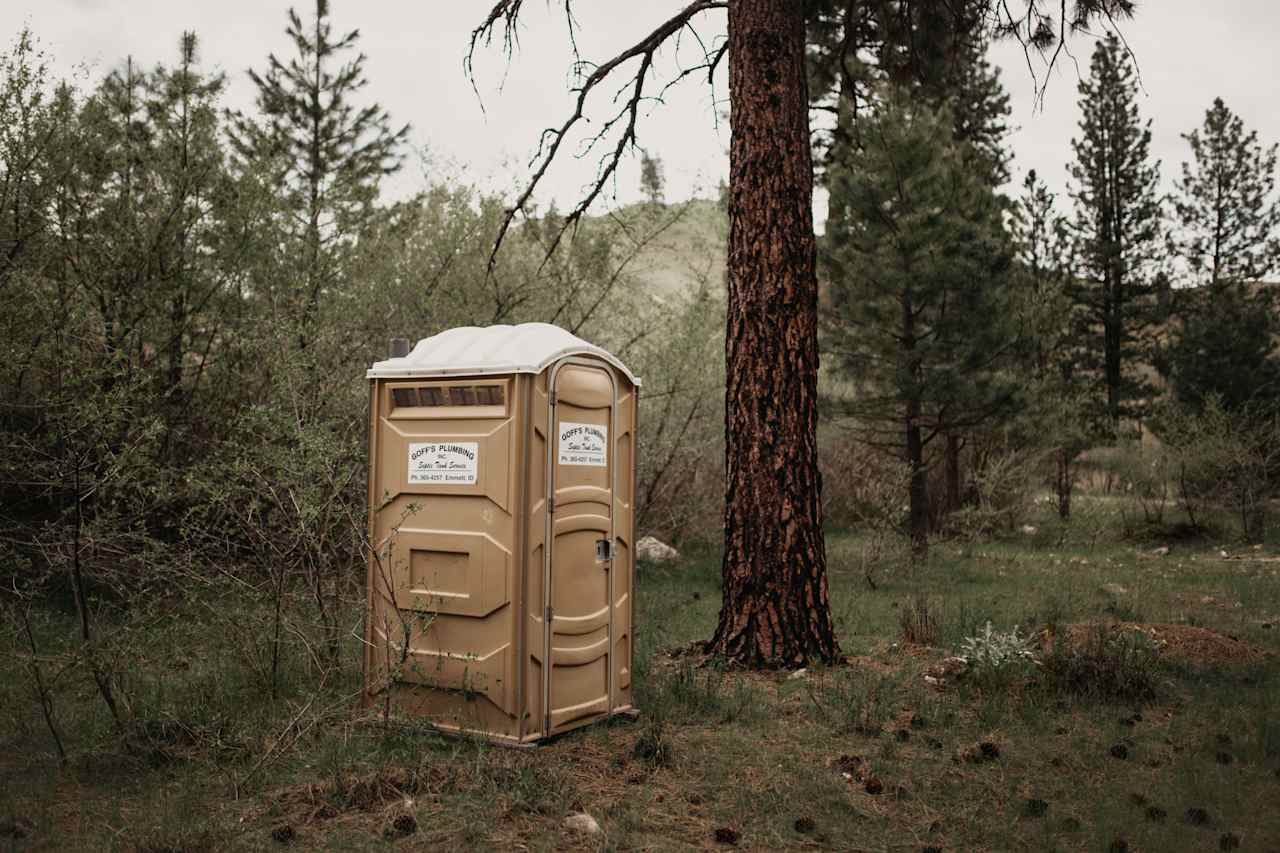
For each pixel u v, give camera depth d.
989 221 14.78
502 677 5.13
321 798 4.37
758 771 5.00
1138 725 5.84
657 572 12.47
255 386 9.84
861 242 14.16
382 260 11.68
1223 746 5.39
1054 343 21.02
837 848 4.09
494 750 5.02
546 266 12.77
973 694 6.46
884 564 12.73
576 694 5.49
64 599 8.25
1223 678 6.79
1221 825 4.32
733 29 8.03
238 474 6.53
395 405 5.61
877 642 8.27
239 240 10.02
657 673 7.01
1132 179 35.12
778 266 7.71
